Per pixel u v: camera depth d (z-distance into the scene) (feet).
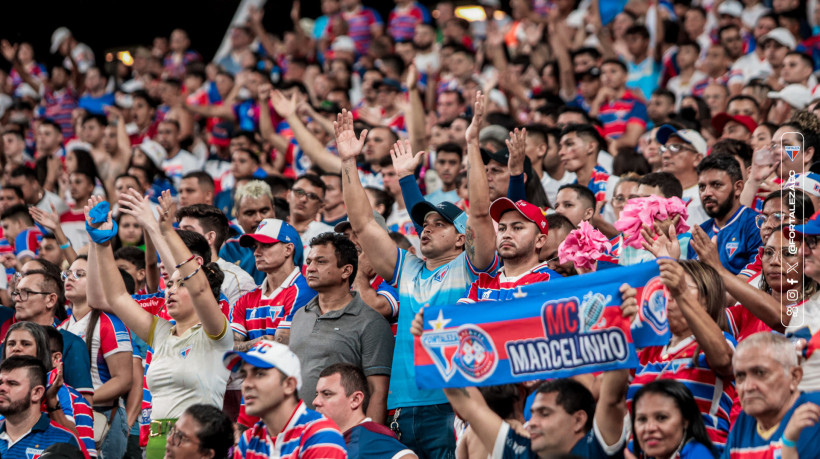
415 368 47.39
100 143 114.21
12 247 95.55
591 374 49.24
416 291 59.41
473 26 152.87
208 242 69.36
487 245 56.85
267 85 106.63
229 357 48.03
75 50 170.30
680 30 124.06
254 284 70.49
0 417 59.31
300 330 59.98
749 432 43.37
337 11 153.28
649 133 91.09
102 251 62.64
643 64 121.29
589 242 53.52
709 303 47.57
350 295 60.80
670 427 42.04
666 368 48.11
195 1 179.52
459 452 50.60
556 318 45.70
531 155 81.56
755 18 126.31
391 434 52.19
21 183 104.22
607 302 45.16
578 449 43.86
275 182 91.25
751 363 42.42
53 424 57.93
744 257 63.52
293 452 46.93
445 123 94.53
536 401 44.45
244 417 57.21
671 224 50.80
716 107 101.24
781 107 89.25
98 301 65.46
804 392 43.78
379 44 138.41
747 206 65.36
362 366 58.39
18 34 175.32
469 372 46.47
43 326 61.21
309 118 112.37
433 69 134.82
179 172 114.93
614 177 79.56
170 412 59.11
